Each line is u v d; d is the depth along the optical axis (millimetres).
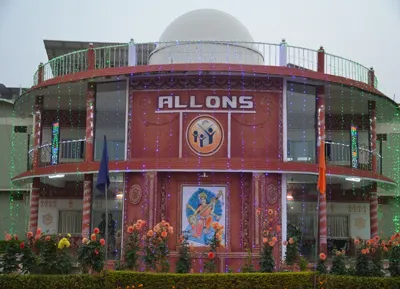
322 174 19703
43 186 30969
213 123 24438
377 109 30547
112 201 28797
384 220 35438
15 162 37219
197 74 24297
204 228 23766
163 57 26891
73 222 30828
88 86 25641
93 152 25703
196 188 24047
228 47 26031
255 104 24688
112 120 27562
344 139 31297
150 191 23812
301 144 27328
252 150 24453
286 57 25188
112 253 25312
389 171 35344
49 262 17969
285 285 18141
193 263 23156
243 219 23906
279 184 24281
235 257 23219
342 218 31297
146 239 19781
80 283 17406
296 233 24266
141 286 17656
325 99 28500
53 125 27656
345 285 18156
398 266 18875
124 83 25219
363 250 18828
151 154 24531
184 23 27219
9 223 37125
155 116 24734
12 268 18062
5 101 37625
